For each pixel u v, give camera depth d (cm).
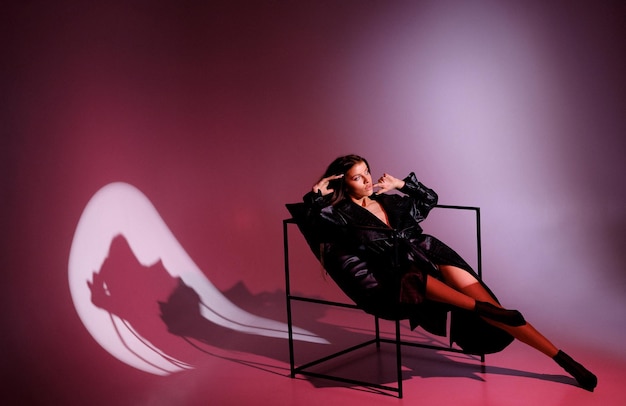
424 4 540
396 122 546
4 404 351
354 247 361
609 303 451
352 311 476
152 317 451
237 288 502
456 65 545
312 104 533
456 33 543
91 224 439
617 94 535
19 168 404
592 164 541
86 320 424
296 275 523
